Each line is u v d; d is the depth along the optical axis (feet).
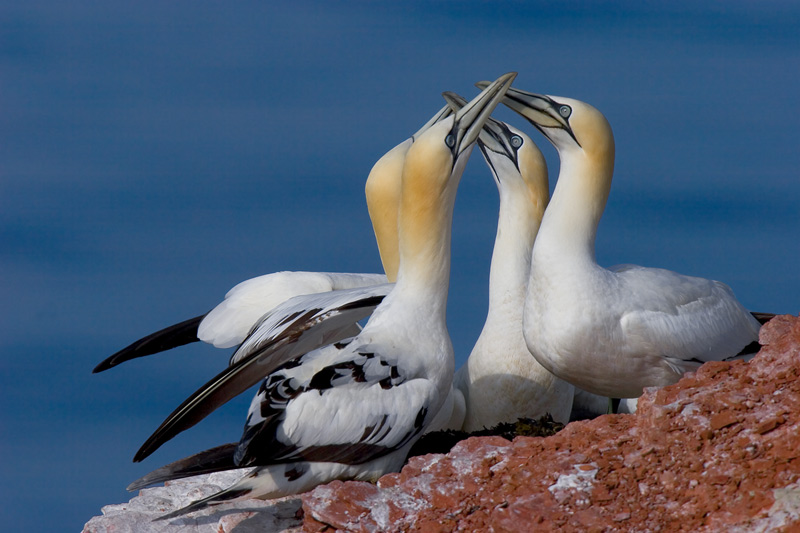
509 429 54.70
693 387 40.91
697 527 36.24
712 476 37.42
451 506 40.01
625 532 36.81
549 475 39.73
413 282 49.60
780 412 38.47
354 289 54.85
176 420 46.80
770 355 41.32
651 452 39.27
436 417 53.67
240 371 48.49
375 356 47.11
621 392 52.70
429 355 48.39
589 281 50.19
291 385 45.19
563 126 52.01
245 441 43.65
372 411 45.60
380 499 41.04
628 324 49.88
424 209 49.08
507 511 38.75
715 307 52.24
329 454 45.03
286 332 50.31
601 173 51.42
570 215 51.08
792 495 35.81
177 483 55.16
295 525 46.65
